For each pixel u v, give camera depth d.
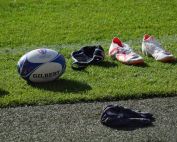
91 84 10.62
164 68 11.60
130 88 10.35
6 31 15.06
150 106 9.65
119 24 15.80
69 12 17.11
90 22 16.00
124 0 18.47
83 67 11.55
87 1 18.36
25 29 15.30
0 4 17.92
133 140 8.43
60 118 9.17
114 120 8.86
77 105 9.66
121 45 12.36
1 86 10.51
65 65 10.79
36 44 13.91
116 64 11.83
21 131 8.73
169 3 18.08
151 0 18.47
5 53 13.02
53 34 14.80
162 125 8.92
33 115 9.29
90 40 14.28
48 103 9.73
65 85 10.54
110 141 8.40
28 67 10.42
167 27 15.50
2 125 8.93
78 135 8.59
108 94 10.05
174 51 12.98
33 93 10.12
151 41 12.44
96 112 9.40
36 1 18.38
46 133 8.66
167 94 10.12
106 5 17.86
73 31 15.10
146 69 11.53
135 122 8.90
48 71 10.48
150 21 16.11
